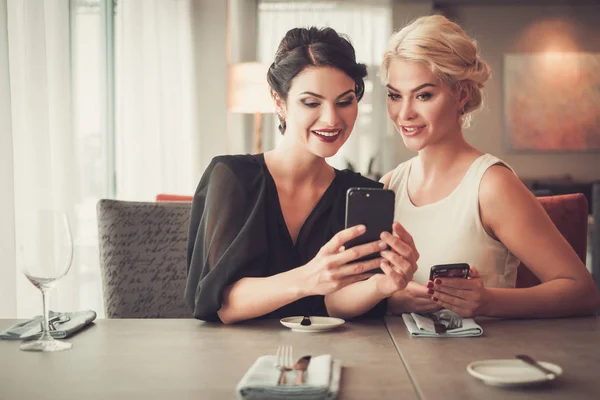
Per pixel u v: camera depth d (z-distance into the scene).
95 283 4.05
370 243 1.39
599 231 4.25
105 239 2.13
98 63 4.61
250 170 1.72
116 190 4.90
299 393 0.93
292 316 1.69
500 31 8.72
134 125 4.97
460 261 1.83
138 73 5.02
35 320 1.47
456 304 1.51
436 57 1.76
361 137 8.48
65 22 3.52
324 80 1.57
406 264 1.39
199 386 1.01
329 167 1.79
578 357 1.18
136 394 0.97
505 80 8.73
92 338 1.35
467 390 0.98
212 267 1.59
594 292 1.63
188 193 6.20
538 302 1.55
